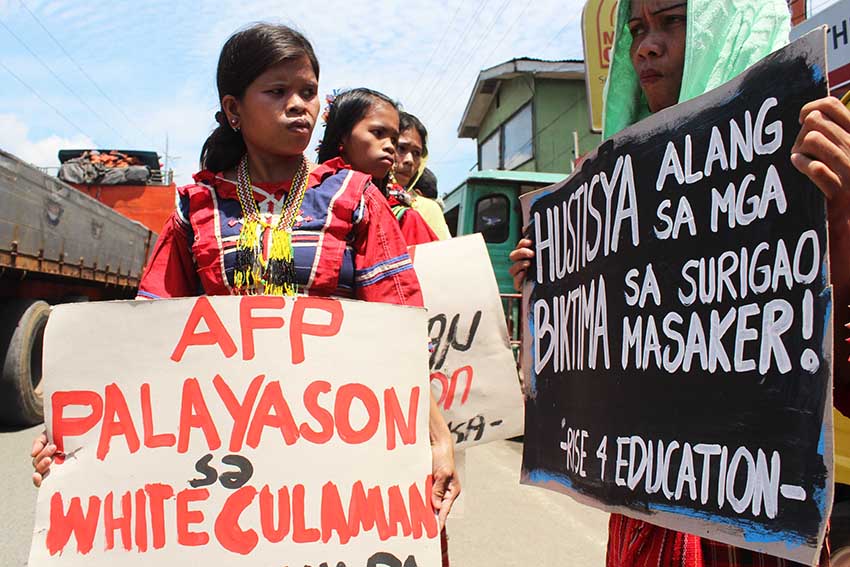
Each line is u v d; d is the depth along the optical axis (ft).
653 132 4.94
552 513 14.80
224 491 4.41
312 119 5.51
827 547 4.25
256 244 5.32
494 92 64.85
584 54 33.24
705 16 5.33
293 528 4.37
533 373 6.37
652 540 5.03
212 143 5.74
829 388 3.65
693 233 4.57
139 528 4.42
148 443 4.52
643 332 4.92
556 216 6.13
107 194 44.78
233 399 4.51
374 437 4.61
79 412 4.63
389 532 4.52
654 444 4.74
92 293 30.99
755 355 4.09
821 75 3.85
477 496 16.07
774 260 4.02
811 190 3.84
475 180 27.17
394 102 9.16
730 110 4.35
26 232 21.91
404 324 4.83
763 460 3.97
